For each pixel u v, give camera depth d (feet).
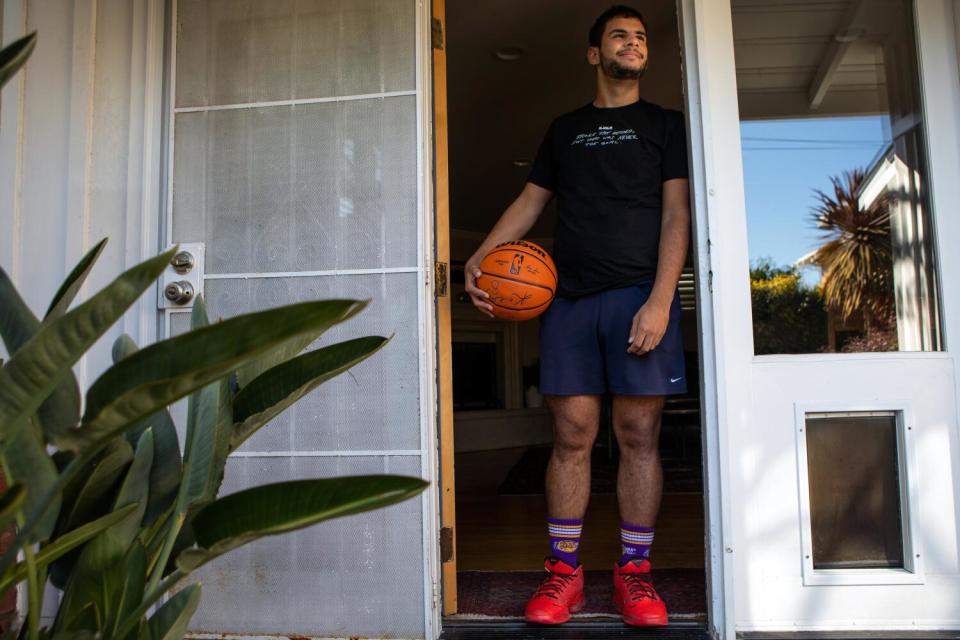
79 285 3.83
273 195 6.77
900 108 6.72
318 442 6.47
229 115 6.89
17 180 6.83
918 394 6.28
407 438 6.36
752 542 6.19
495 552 9.19
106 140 6.91
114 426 2.95
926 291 6.50
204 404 3.92
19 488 2.74
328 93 6.78
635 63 6.55
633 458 6.52
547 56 11.90
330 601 6.34
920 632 6.00
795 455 6.25
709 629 6.14
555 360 6.57
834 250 6.57
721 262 6.42
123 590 3.52
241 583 6.46
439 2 7.02
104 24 7.00
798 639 5.97
